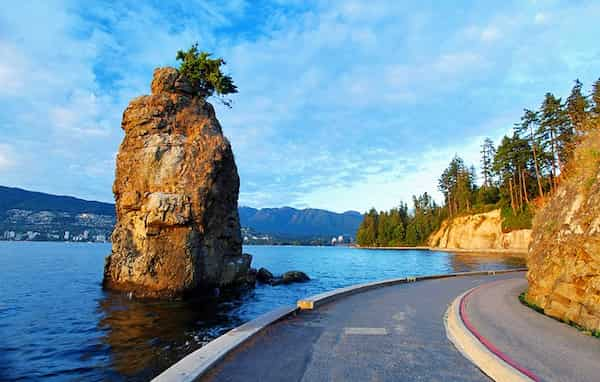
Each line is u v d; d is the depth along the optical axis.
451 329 10.12
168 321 18.06
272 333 9.54
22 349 13.09
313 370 6.77
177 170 27.98
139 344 13.76
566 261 11.39
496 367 6.60
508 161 78.56
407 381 6.28
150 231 26.23
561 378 6.19
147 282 26.02
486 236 88.69
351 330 9.93
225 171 31.00
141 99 30.47
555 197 14.98
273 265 66.31
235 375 6.47
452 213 114.56
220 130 33.44
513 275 28.12
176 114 30.86
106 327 16.62
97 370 10.91
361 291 17.91
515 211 80.94
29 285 31.31
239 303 24.22
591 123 14.59
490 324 10.24
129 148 29.36
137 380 10.12
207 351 7.53
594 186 11.45
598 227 10.03
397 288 19.44
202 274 27.66
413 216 145.50
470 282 22.59
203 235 27.73
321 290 31.39
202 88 34.50
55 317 18.73
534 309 12.74
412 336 9.34
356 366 7.01
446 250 96.94
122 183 28.91
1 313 19.66
